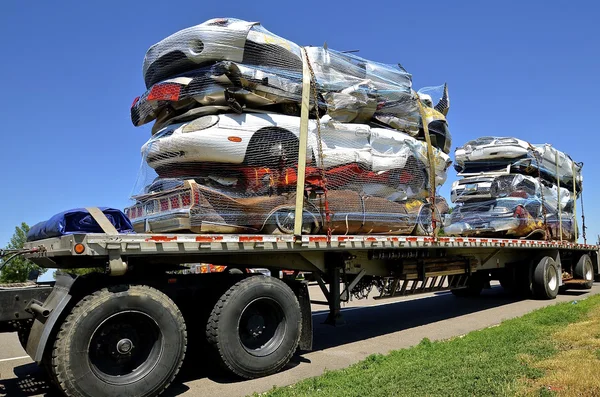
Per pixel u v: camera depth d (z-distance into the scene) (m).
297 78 6.23
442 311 10.56
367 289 8.04
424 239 7.78
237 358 5.23
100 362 4.54
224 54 5.71
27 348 4.51
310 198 6.17
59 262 5.11
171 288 5.18
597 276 15.92
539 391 4.12
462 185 11.90
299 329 5.80
